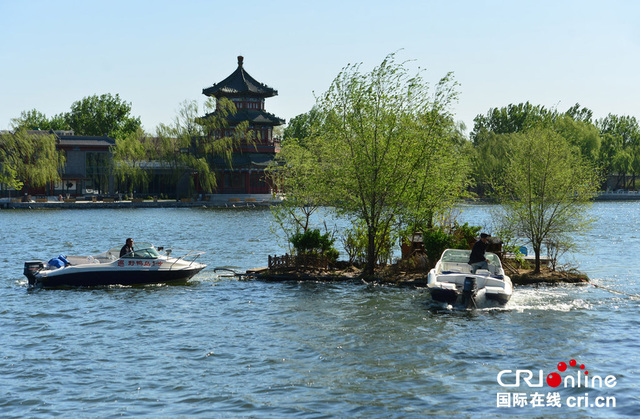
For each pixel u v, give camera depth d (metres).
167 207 106.19
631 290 27.36
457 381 15.94
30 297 26.31
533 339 19.58
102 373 16.56
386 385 15.66
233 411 14.10
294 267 31.28
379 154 30.16
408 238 31.86
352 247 32.03
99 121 165.50
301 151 33.72
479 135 127.94
